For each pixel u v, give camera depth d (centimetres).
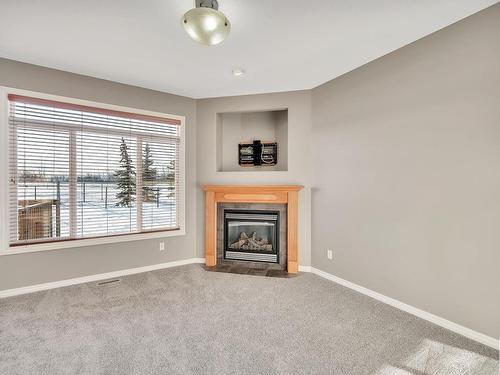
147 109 344
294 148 353
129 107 330
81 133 303
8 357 173
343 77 303
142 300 261
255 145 401
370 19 201
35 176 279
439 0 180
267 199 353
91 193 311
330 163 320
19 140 270
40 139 280
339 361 172
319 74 303
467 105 199
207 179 381
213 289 289
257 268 360
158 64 277
